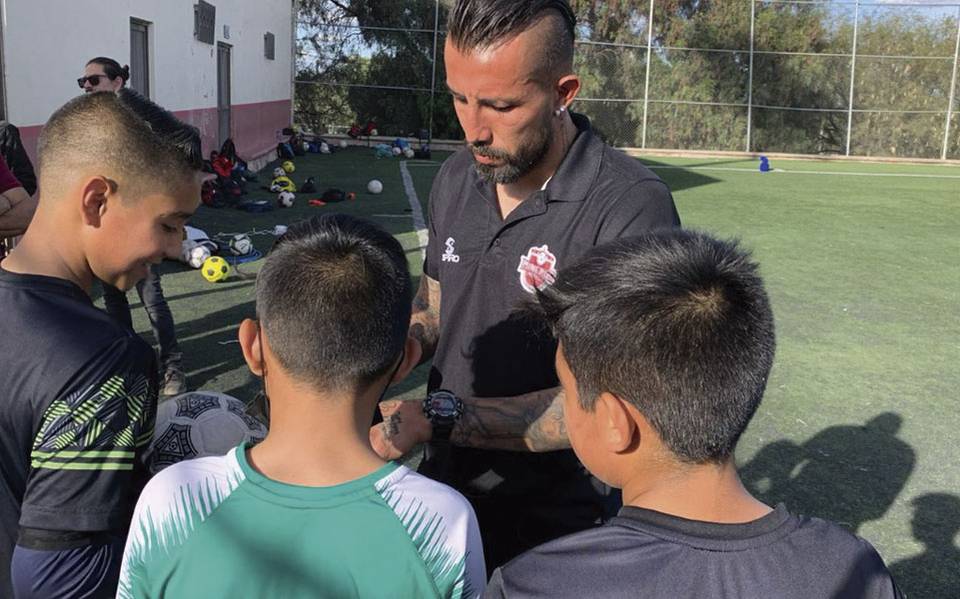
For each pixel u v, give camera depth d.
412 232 10.20
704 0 23.48
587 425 1.28
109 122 1.57
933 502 3.93
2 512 1.57
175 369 4.65
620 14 22.98
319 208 12.12
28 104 8.11
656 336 1.15
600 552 1.15
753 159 23.34
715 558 1.11
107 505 1.55
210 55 15.49
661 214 1.88
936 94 23.56
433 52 23.62
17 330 1.52
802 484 4.06
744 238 10.77
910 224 12.46
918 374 5.75
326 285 1.32
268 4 20.44
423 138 23.16
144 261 1.69
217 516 1.29
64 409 1.50
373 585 1.28
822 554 1.13
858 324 6.95
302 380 1.33
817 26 23.34
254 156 17.28
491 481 2.06
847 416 4.95
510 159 1.81
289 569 1.26
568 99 1.85
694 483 1.19
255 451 1.38
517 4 1.67
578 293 1.25
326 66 23.67
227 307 6.46
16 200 3.97
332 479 1.33
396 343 1.39
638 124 23.70
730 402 1.15
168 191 1.64
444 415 1.85
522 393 1.99
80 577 1.55
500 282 1.98
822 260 9.55
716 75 23.55
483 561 1.42
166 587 1.28
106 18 10.13
